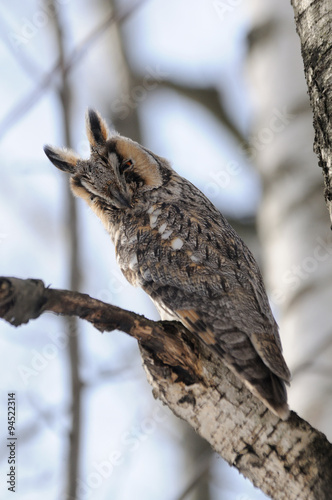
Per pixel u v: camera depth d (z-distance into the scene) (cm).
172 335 696
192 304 836
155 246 933
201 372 702
